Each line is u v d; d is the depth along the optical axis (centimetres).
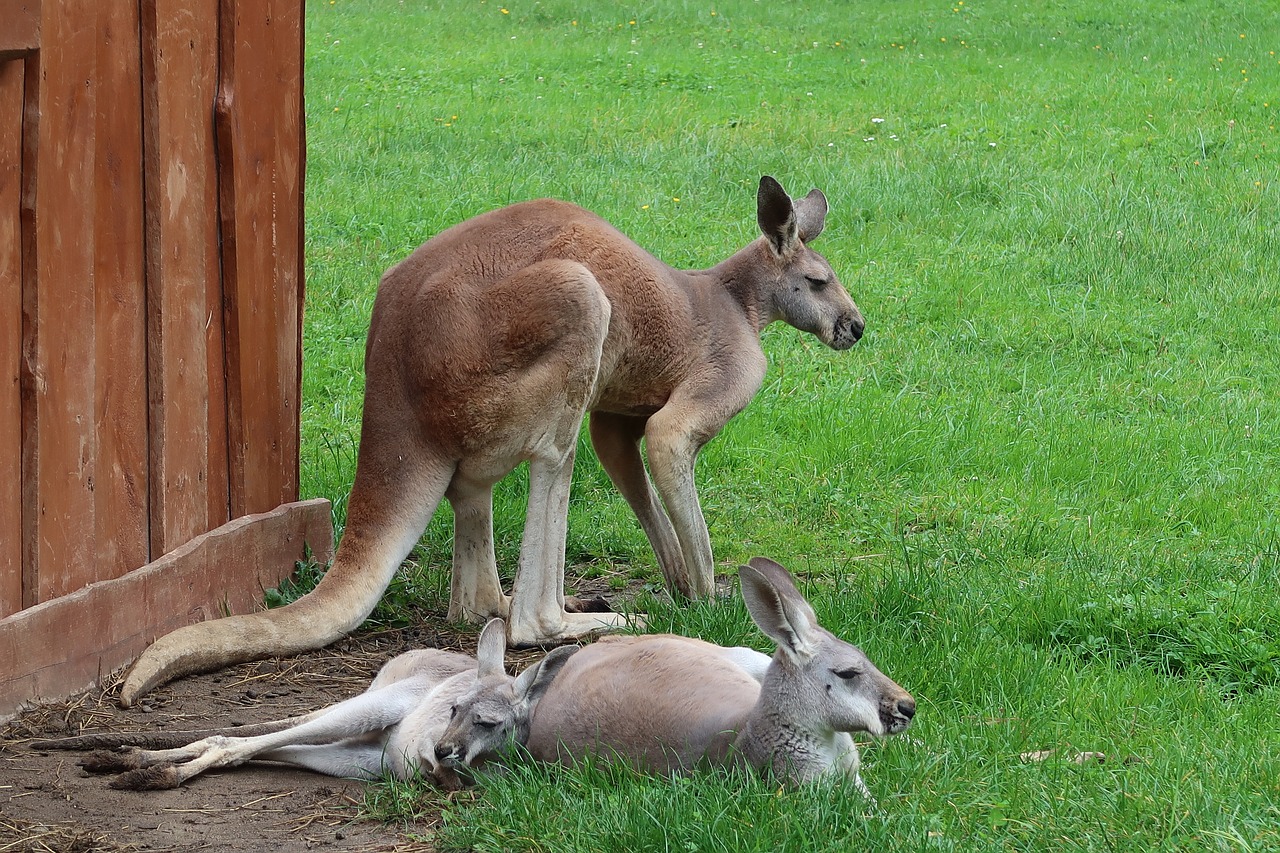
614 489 1041
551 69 2464
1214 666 735
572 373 778
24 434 647
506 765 590
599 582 920
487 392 778
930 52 2575
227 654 724
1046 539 927
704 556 840
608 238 821
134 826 549
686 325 841
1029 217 1620
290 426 866
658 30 2873
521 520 956
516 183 1719
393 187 1708
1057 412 1177
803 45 2691
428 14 3020
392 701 614
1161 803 548
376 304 827
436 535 935
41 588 661
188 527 765
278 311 845
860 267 1489
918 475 1064
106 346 698
